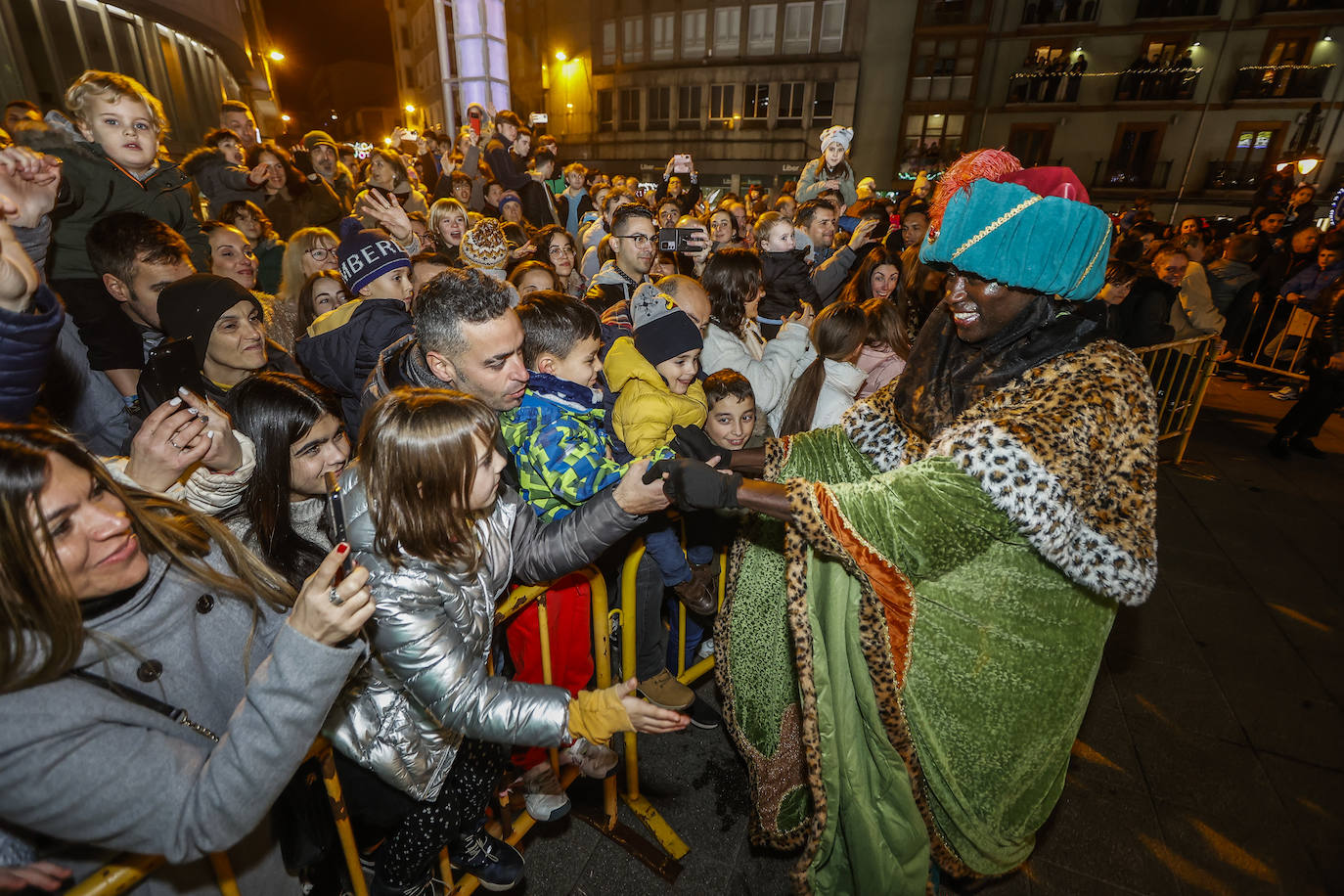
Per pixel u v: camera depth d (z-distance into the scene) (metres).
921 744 1.56
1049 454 1.19
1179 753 2.45
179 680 1.06
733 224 7.14
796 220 6.12
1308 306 6.85
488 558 1.35
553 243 4.88
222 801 0.89
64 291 2.24
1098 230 1.23
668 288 2.58
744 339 3.23
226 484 1.35
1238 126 23.52
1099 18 23.84
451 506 1.12
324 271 3.29
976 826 1.64
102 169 2.83
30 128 2.73
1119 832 2.14
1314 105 21.88
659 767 2.33
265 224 4.55
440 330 1.54
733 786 2.26
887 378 3.11
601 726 1.18
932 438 1.53
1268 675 2.86
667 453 1.67
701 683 2.75
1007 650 1.49
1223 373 7.75
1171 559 3.78
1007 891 1.96
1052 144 25.66
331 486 1.24
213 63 16.16
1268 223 8.16
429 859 1.52
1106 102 24.62
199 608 1.11
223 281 2.12
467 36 14.03
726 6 28.05
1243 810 2.23
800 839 1.93
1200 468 5.07
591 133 33.72
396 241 2.73
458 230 4.68
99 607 0.97
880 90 26.84
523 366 1.69
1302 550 3.88
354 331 2.43
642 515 1.45
